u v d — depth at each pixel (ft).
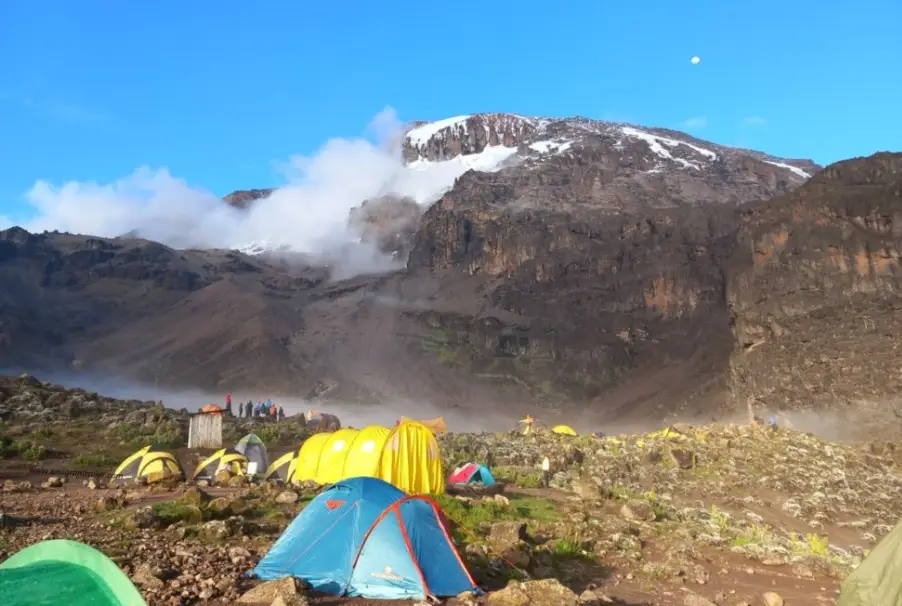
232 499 66.23
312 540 45.85
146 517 57.11
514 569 51.31
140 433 147.54
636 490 123.54
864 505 127.44
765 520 111.45
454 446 157.89
